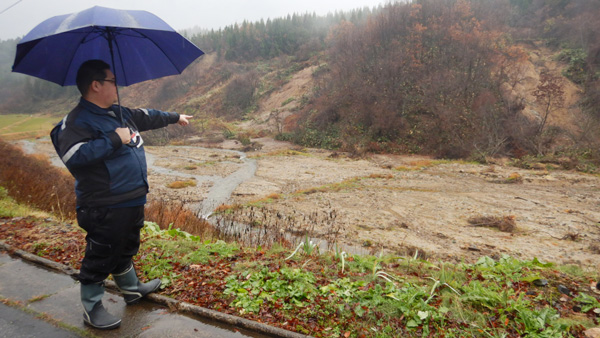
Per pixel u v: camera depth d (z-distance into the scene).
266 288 2.96
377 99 34.09
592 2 44.09
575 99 32.75
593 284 3.41
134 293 2.73
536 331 2.45
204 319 2.58
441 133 29.55
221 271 3.33
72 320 2.52
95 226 2.24
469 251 9.58
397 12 42.03
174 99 82.38
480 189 16.83
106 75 2.16
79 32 2.21
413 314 2.59
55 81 2.41
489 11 45.94
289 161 26.58
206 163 26.58
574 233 10.85
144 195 2.41
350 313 2.64
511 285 3.29
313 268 3.51
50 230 4.55
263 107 57.03
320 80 50.59
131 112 2.51
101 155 2.02
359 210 13.66
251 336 2.39
